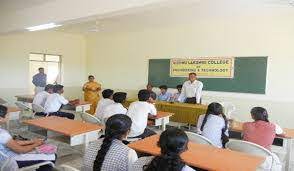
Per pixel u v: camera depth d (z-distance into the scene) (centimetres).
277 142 345
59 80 930
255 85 622
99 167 185
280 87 591
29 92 856
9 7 504
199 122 331
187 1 308
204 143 285
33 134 354
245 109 638
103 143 192
